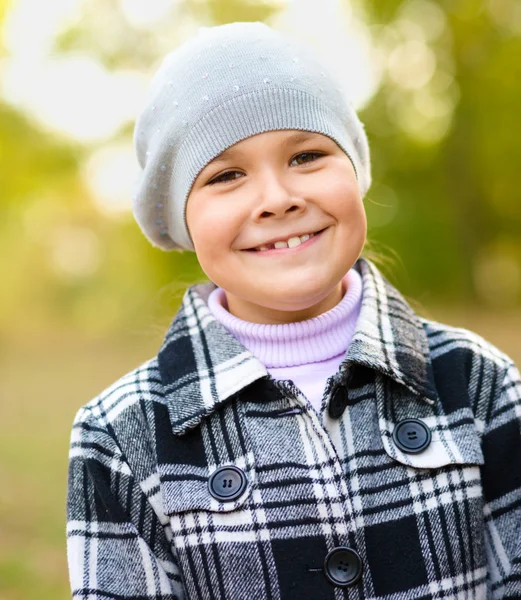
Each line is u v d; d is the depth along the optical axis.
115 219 16.98
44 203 16.61
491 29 11.73
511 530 1.29
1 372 9.01
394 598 1.21
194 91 1.31
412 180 12.82
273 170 1.27
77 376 8.05
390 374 1.30
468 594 1.23
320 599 1.19
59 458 4.59
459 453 1.27
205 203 1.30
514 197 12.41
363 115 12.05
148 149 1.42
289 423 1.29
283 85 1.29
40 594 2.81
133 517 1.28
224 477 1.25
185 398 1.32
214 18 10.66
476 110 11.99
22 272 19.58
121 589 1.25
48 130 12.16
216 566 1.22
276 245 1.28
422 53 12.17
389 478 1.26
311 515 1.23
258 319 1.40
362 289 1.45
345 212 1.27
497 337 7.83
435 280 12.47
